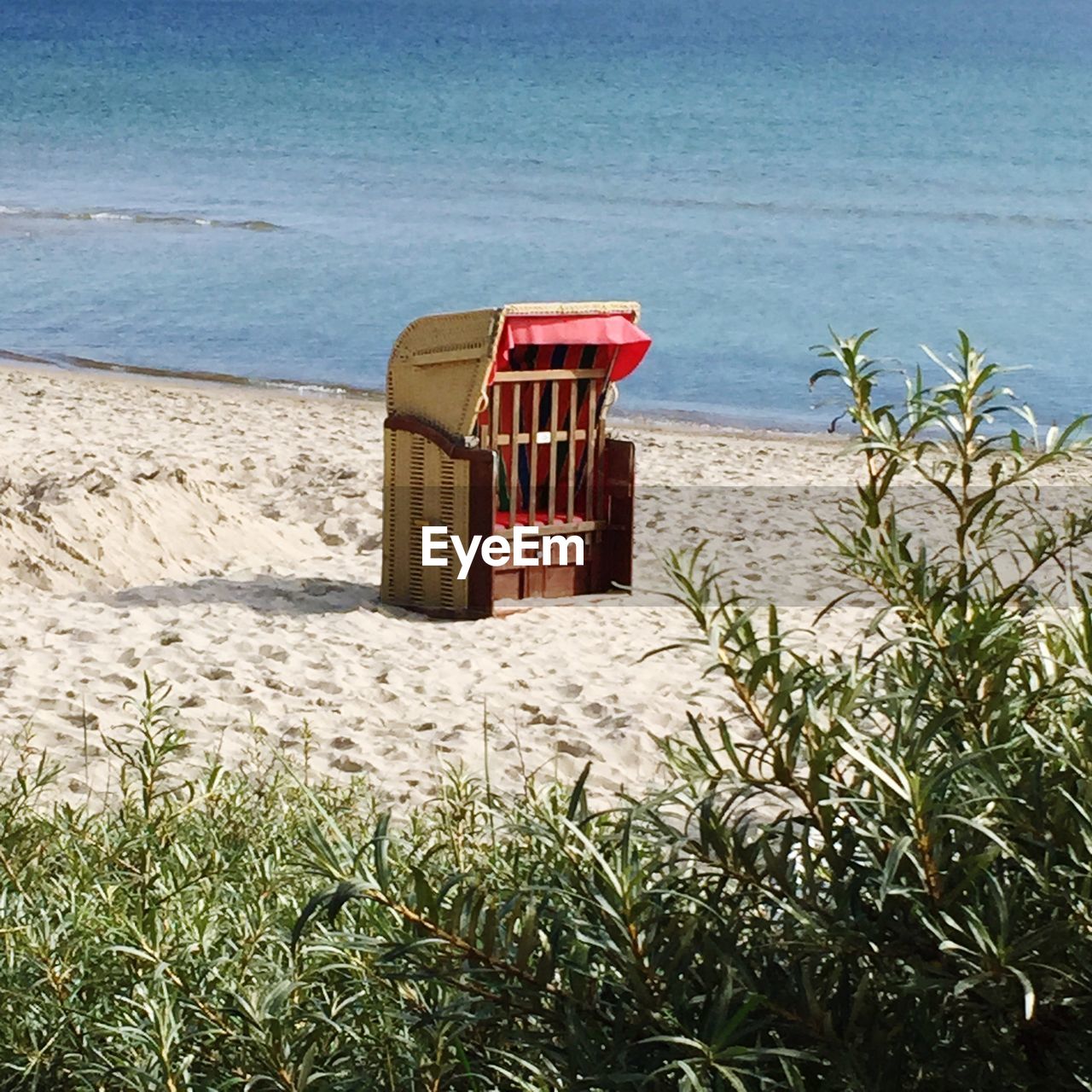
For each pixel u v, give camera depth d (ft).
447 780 21.16
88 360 70.95
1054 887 6.09
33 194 133.18
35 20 417.90
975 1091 6.18
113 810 18.44
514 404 31.12
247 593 32.19
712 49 337.93
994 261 106.93
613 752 22.68
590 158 164.35
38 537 33.14
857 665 6.78
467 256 105.29
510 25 427.33
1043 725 6.88
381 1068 8.20
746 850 6.66
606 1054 6.31
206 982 9.35
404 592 31.27
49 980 9.66
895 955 6.29
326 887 10.94
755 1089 6.39
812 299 91.81
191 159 160.86
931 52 339.57
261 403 61.46
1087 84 257.34
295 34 370.32
